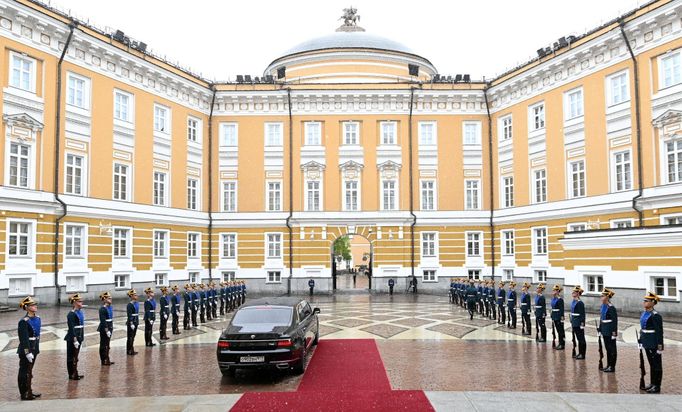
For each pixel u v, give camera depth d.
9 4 25.73
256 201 39.53
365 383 11.86
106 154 31.27
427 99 39.88
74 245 29.33
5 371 13.53
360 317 24.20
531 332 19.45
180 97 37.19
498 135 38.91
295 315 13.60
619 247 24.28
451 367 13.47
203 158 39.19
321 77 44.16
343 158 39.84
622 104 29.03
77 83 29.91
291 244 39.22
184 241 36.97
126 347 16.72
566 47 32.59
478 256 39.22
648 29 27.53
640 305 23.23
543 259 34.53
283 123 39.97
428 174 39.75
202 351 16.23
